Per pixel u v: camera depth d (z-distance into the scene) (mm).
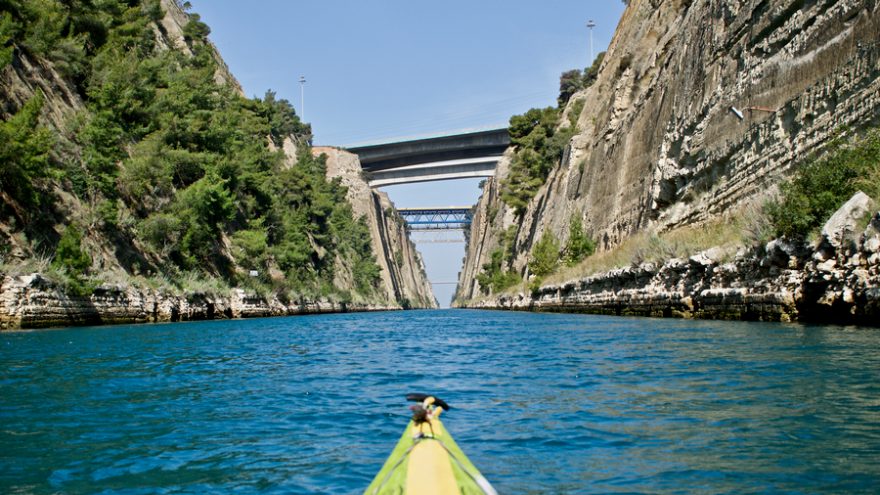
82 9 51844
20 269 29875
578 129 81125
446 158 148625
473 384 13188
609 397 10914
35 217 34188
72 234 33531
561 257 67500
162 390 12773
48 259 32438
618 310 38250
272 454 7992
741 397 10109
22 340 23875
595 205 61594
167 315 42969
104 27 54250
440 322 44469
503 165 126125
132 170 46969
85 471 7344
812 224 20672
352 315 72250
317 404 11281
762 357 13922
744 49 34688
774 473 6613
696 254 28547
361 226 135625
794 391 10320
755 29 33750
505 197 99750
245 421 9867
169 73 68062
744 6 35500
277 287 70875
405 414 10367
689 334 20531
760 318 22906
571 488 6473
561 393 11602
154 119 54562
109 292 36188
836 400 9578
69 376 14633
